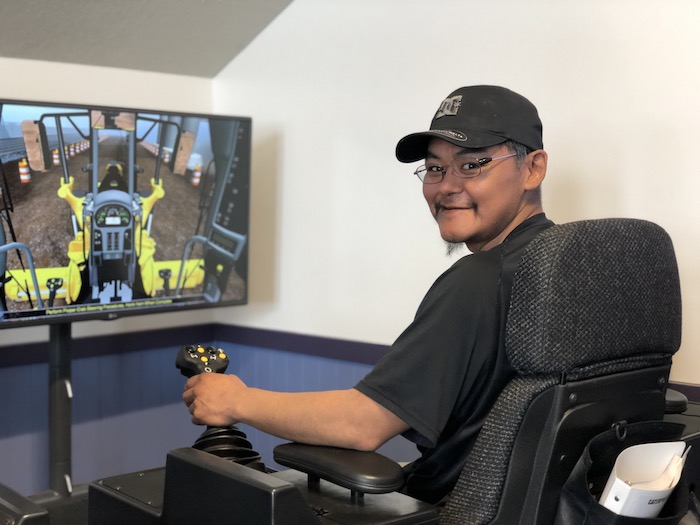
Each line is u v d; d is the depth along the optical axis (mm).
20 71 2857
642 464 1302
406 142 1630
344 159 2988
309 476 1449
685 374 2217
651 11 2244
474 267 1450
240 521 1244
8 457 2904
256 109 3270
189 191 2828
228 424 1562
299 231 3154
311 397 1474
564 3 2412
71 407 2797
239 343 3381
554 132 2451
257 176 3291
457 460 1484
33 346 2936
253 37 3234
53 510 2666
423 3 2738
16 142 2424
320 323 3105
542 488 1274
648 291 1370
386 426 1420
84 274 2604
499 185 1550
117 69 3105
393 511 1325
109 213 2639
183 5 2898
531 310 1247
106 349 3121
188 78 3332
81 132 2553
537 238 1258
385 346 2879
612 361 1341
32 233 2482
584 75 2381
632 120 2295
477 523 1321
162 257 2783
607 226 1305
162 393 3314
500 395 1333
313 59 3059
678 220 2225
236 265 2994
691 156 2193
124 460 3211
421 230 2783
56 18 2744
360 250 2963
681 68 2199
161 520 1396
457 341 1414
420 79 2764
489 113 1532
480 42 2605
